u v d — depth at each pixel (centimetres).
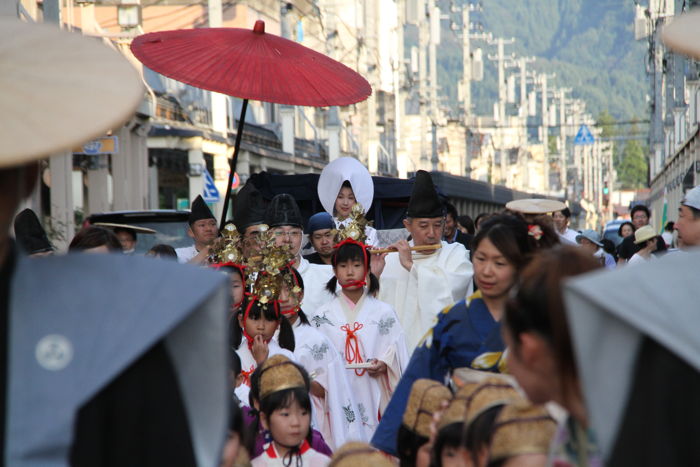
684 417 520
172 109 6500
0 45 558
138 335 557
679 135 9906
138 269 583
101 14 6306
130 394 565
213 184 6450
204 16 8706
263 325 1745
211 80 1881
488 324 1255
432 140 14438
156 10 8756
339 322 2000
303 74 1923
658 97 13525
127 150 5512
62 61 556
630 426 536
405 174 13175
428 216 2152
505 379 1198
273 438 1377
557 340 615
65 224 4075
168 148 6656
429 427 1103
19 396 546
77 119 529
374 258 2136
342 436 1817
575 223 18750
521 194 11444
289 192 3231
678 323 525
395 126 13112
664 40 552
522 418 752
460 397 930
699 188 1747
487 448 786
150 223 3431
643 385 536
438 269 2120
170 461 566
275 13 9731
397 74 13225
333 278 2069
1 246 564
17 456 537
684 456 519
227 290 586
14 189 553
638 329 535
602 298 536
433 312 2097
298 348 1834
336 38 11869
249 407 1421
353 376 1952
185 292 573
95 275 577
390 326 1998
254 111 9219
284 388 1366
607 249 4597
